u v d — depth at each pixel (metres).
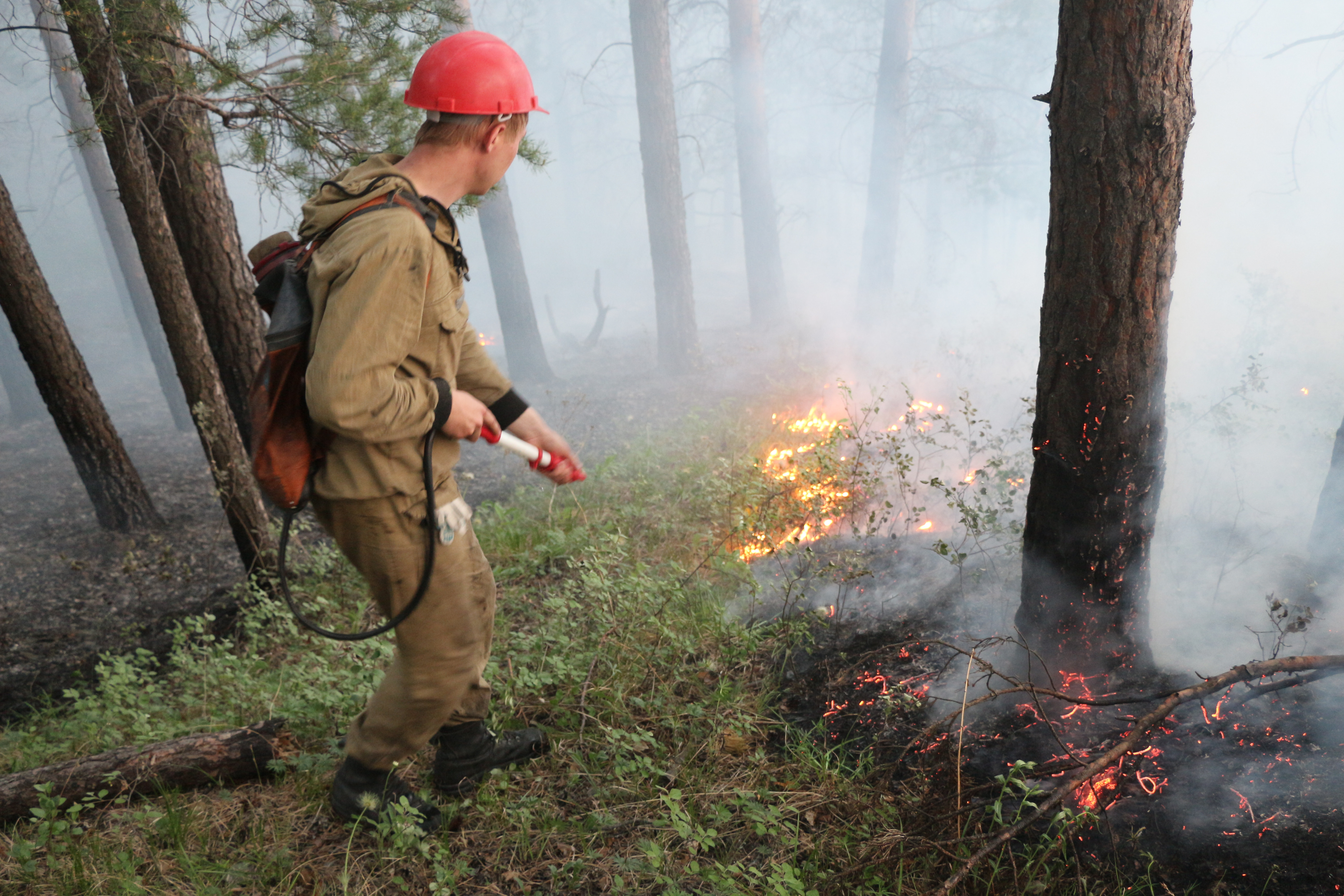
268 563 5.46
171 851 2.31
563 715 2.97
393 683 2.23
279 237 1.95
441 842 2.34
